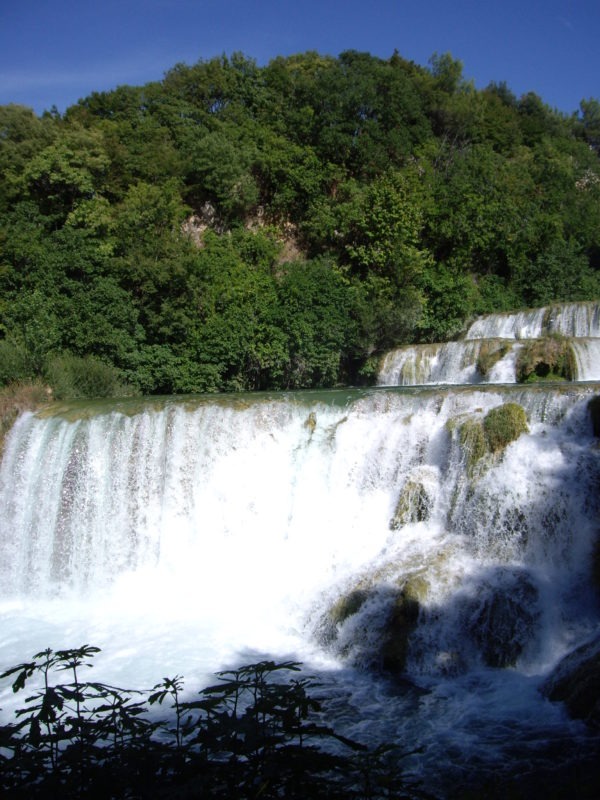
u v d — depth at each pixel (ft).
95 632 49.80
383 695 38.14
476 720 34.78
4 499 66.54
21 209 120.16
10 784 14.49
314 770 14.82
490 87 238.89
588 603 43.24
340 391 76.43
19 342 92.27
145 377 101.91
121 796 14.39
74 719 16.05
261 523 63.10
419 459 57.16
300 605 49.37
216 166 139.54
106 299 102.53
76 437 65.46
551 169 161.48
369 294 114.21
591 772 29.40
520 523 48.32
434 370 96.68
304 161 146.20
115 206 123.03
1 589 63.41
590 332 96.22
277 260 128.26
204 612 52.75
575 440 50.96
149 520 64.08
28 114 139.54
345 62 189.88
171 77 177.88
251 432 65.46
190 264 108.06
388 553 51.60
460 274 124.47
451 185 133.80
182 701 37.52
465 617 42.45
